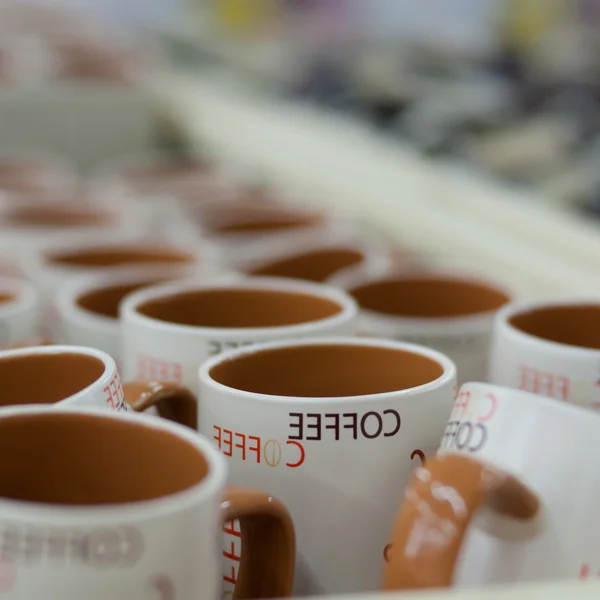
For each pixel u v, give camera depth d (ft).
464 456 1.81
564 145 3.42
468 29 4.27
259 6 5.66
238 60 5.69
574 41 3.65
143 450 1.78
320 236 3.15
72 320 2.45
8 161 5.01
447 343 2.37
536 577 1.85
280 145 4.38
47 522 1.66
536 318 2.27
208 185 4.14
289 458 1.95
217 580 1.73
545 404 1.86
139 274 2.68
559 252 2.93
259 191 4.17
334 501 1.95
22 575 1.66
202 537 1.70
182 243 3.05
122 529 1.66
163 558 1.67
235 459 1.97
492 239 3.06
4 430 1.79
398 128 4.09
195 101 5.38
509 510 1.83
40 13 6.67
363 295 2.61
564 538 1.84
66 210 3.47
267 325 2.42
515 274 2.92
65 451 1.80
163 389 2.06
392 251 3.14
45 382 1.98
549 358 2.12
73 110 5.60
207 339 2.19
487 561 1.86
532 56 3.85
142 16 6.43
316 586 1.97
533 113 3.71
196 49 5.98
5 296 2.53
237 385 2.06
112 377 1.94
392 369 2.09
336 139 4.18
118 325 2.41
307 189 4.13
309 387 2.10
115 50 6.07
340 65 4.86
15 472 1.80
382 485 1.96
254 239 3.12
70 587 1.66
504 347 2.19
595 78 3.51
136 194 3.86
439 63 4.36
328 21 5.15
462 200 3.27
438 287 2.63
